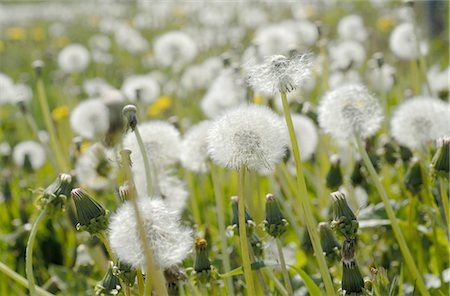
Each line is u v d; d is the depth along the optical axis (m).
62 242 1.08
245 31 2.38
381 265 0.92
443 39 2.12
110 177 1.03
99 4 4.07
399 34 1.25
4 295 0.99
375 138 1.12
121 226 0.69
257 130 0.72
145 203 0.70
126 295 0.74
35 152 1.25
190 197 1.10
